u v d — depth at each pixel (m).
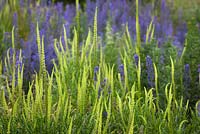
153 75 3.90
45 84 3.23
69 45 5.16
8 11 5.75
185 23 6.65
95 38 3.93
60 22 5.39
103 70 3.91
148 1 7.73
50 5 5.93
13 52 4.19
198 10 7.62
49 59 4.31
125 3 6.52
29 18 5.80
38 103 3.19
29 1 6.17
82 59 3.92
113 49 4.91
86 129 3.07
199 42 4.36
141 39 5.77
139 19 6.11
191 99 3.96
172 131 3.24
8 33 4.77
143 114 3.39
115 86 3.92
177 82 4.02
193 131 3.43
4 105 3.28
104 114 3.41
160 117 3.38
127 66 4.19
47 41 4.79
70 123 2.91
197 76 4.13
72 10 6.41
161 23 6.39
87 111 3.47
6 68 4.04
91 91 3.73
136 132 3.20
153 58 4.18
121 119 3.38
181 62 4.19
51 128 3.08
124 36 5.00
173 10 7.86
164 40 5.57
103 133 3.04
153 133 3.26
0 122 3.10
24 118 3.10
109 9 6.29
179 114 3.48
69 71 3.89
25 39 5.70
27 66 4.25
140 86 3.87
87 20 5.79
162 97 3.84
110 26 5.46
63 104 3.27
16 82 3.94
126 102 3.45
